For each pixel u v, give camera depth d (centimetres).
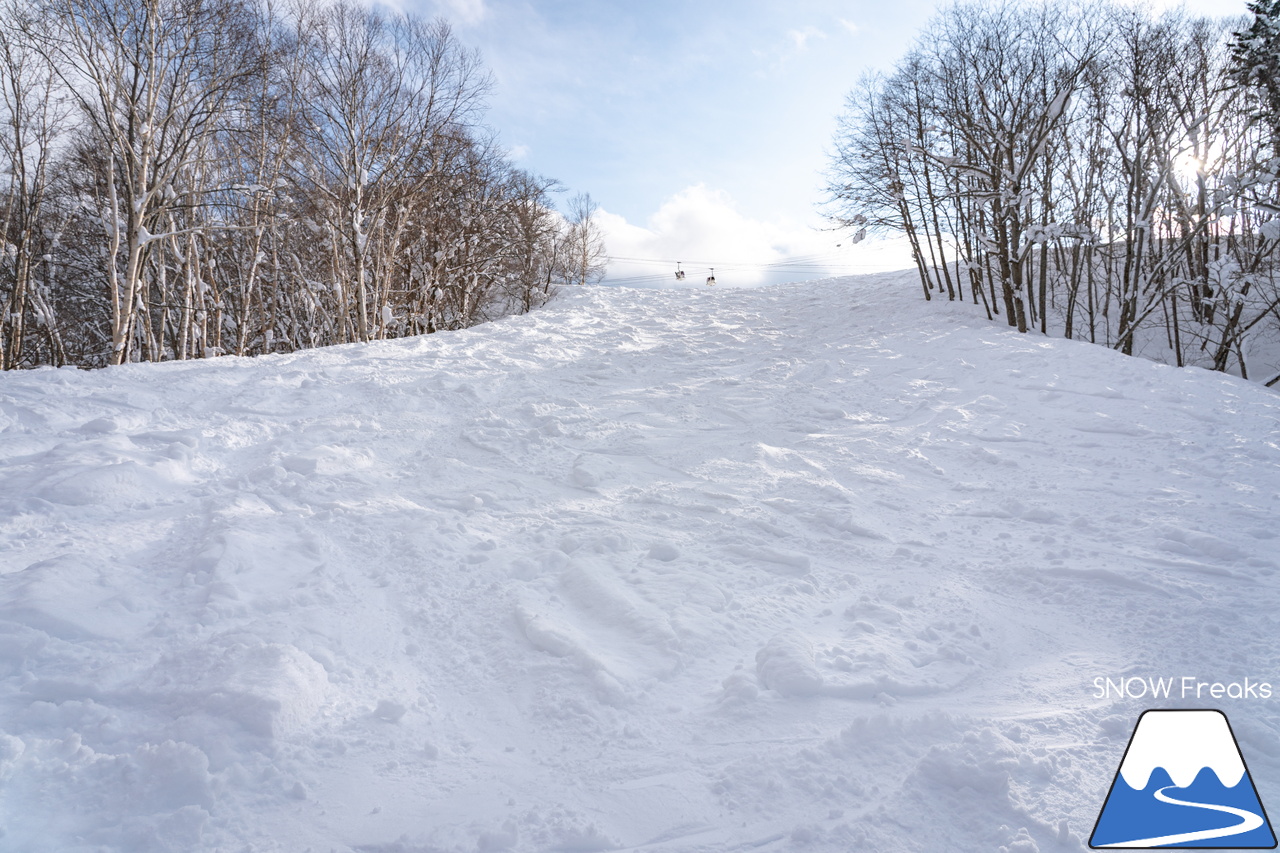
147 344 1602
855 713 303
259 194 1680
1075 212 1520
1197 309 1470
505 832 228
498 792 254
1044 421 830
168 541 447
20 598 334
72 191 1759
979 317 1611
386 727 289
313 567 434
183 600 370
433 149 1839
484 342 1315
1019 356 1096
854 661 342
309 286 1925
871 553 504
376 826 231
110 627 333
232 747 255
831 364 1198
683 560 480
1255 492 591
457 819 236
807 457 741
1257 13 1573
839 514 562
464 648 365
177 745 246
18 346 1720
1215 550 479
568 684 324
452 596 419
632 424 868
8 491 486
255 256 1748
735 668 345
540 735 292
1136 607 406
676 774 264
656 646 357
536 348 1298
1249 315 1501
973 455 739
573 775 264
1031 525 556
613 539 500
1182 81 1465
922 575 466
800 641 350
